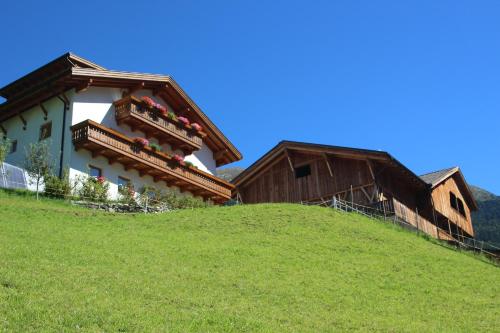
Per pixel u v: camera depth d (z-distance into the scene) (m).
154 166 42.53
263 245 28.89
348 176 46.72
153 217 33.47
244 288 21.56
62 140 39.22
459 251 37.25
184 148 48.09
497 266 34.25
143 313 17.03
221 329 16.62
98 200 36.56
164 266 23.08
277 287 22.27
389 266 28.20
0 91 45.19
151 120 43.69
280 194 50.75
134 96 43.50
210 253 26.12
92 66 43.19
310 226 33.50
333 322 19.14
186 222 32.62
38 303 16.44
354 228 34.31
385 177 46.44
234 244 28.48
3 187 34.84
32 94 41.38
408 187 49.31
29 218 28.80
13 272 18.83
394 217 40.62
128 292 18.91
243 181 53.28
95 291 18.34
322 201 47.69
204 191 48.06
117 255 23.66
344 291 23.11
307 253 28.33
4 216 28.30
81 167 38.81
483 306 23.86
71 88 40.66
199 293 20.12
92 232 27.70
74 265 21.19
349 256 28.88
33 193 34.97
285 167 51.25
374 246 31.55
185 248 26.61
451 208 53.81
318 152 48.53
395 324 19.72
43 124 41.50
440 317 21.52
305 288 22.70
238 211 36.00
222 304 19.16
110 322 15.91
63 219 29.84
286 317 18.88
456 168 54.78
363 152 45.16
